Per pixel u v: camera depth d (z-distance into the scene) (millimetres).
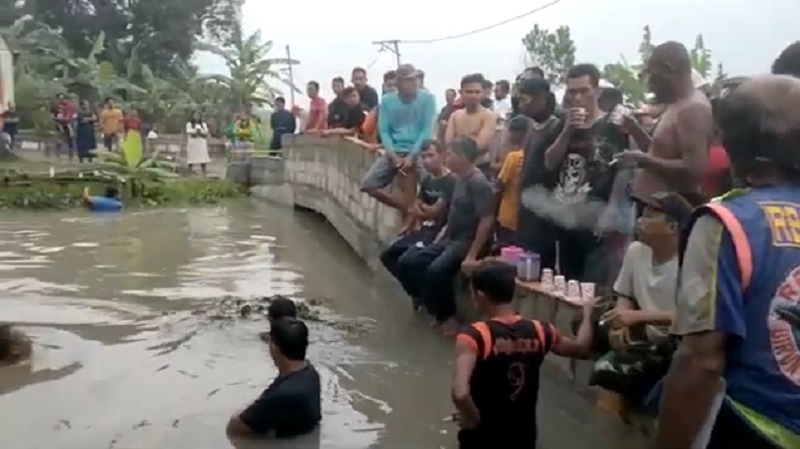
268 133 32031
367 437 5637
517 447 4660
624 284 5438
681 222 5094
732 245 2461
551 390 6418
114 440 5602
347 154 14484
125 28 41406
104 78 33344
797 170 2598
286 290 10664
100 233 15719
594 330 5402
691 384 2482
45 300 9969
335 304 9859
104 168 21797
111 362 7445
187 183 22172
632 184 6207
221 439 5613
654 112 7168
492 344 4586
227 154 27328
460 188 8234
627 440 5367
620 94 7168
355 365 7344
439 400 6414
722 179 5688
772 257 2457
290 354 5719
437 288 8336
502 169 8047
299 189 19469
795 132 2562
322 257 13289
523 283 6984
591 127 6820
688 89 5684
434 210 9180
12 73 27281
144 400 6434
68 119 27422
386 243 11461
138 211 19578
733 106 2629
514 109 8820
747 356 2477
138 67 39594
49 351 7762
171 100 33906
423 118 10648
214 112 33625
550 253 7184
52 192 20078
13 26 33656
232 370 7207
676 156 5641
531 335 4707
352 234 13914
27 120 29578
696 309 2482
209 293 10430
